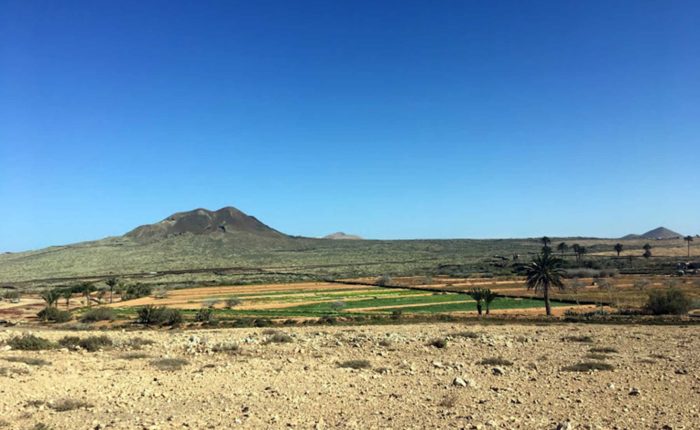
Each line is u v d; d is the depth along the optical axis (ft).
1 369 74.64
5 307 350.02
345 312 275.59
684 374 77.51
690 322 205.87
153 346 121.08
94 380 71.10
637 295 329.52
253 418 49.11
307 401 57.26
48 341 117.29
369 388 65.72
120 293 448.24
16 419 48.62
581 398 59.00
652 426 46.37
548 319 223.10
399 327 193.88
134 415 51.03
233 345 115.65
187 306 324.60
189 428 45.75
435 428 45.14
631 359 96.48
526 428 45.24
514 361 94.53
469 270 648.79
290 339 134.00
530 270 259.60
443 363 90.79
